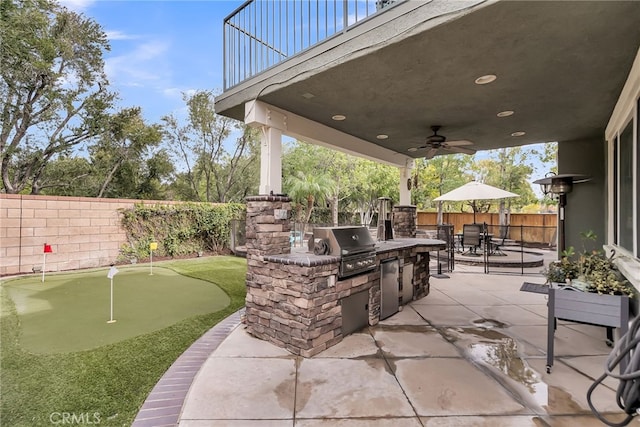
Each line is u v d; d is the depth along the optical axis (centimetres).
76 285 648
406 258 530
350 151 562
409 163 733
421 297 575
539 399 256
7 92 1095
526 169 1562
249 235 403
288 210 414
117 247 938
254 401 252
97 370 296
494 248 1095
